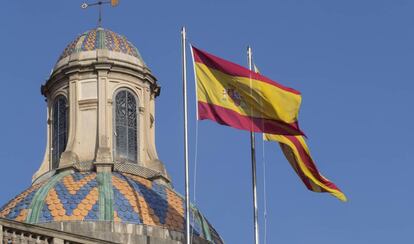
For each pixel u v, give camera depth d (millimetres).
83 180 72062
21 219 69125
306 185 60844
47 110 79250
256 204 58844
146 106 79125
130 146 77562
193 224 71812
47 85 79250
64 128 78062
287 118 59594
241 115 59438
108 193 70688
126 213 69750
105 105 77438
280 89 59844
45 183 72188
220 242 73062
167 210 71125
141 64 79375
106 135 76688
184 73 59125
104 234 68562
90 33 80000
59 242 58062
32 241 57406
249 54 60469
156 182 75188
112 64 78188
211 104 59281
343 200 60906
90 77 78125
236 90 59688
